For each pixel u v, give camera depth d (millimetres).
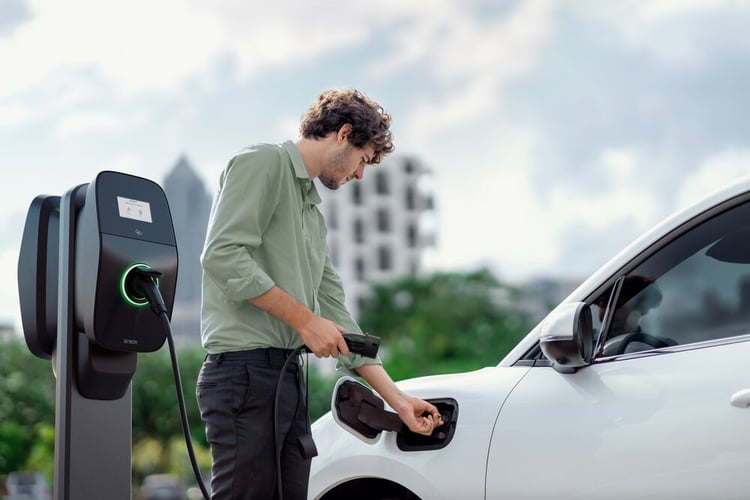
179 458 45750
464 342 78625
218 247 2455
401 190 98312
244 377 2498
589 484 2312
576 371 2445
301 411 2578
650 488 2230
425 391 2699
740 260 2322
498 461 2465
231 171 2510
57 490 2375
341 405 2684
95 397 2414
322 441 2850
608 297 2445
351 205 95812
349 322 2822
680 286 2369
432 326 78312
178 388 2391
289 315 2463
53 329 2486
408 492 2725
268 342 2525
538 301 82000
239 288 2436
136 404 45906
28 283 2494
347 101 2574
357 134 2561
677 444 2217
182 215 127312
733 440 2152
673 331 2352
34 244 2496
